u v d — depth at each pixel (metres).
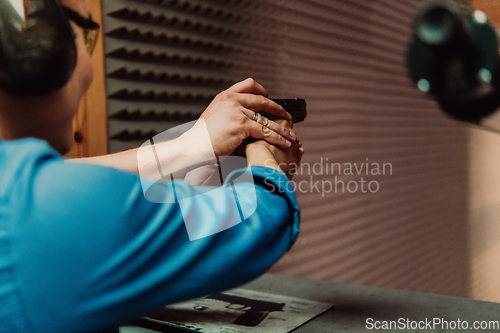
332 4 2.40
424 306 0.74
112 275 0.32
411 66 0.32
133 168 0.61
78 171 0.34
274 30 1.97
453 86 0.31
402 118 3.07
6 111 0.38
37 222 0.31
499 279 3.71
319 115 2.27
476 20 0.30
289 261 2.00
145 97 1.37
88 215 0.32
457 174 3.70
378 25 2.82
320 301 0.80
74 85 0.42
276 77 1.99
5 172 0.34
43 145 0.36
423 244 3.18
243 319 0.70
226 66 1.68
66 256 0.31
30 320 0.32
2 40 0.33
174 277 0.34
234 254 0.36
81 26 0.43
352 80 2.57
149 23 1.37
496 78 0.30
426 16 0.30
